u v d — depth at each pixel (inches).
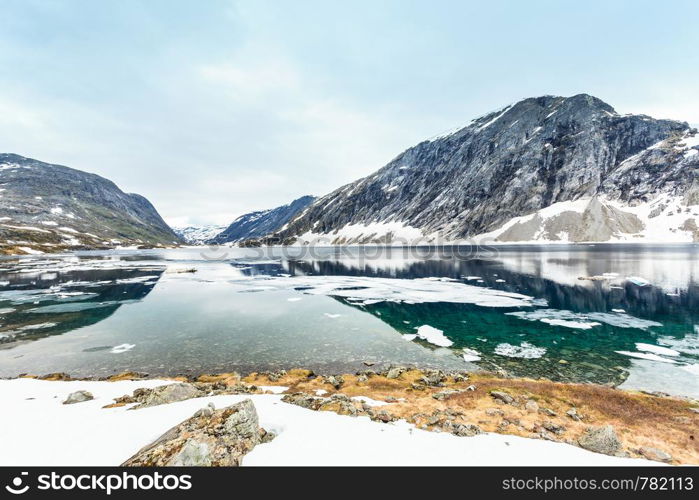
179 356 1043.3
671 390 790.5
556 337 1210.6
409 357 1033.5
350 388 773.3
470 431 499.8
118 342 1173.7
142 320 1467.8
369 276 3019.2
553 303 1732.3
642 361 976.3
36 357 1031.6
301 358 1026.7
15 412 522.0
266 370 942.4
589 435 482.6
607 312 1536.7
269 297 2001.7
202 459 349.1
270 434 438.9
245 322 1432.1
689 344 1114.7
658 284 2146.9
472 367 954.7
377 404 658.8
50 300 1932.8
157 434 425.1
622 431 537.3
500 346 1127.0
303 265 4343.0
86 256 6717.5
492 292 2053.4
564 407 637.9
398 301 1836.9
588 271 2819.9
